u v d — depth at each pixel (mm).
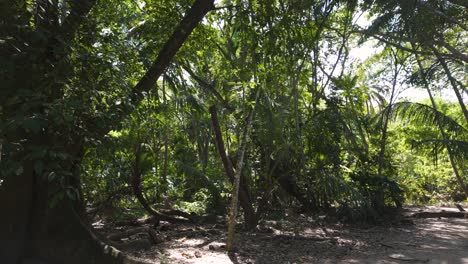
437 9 13102
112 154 8117
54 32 5340
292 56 8438
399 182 16750
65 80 4977
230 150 11258
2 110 4582
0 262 5484
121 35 7188
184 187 14750
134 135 9047
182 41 7312
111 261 5625
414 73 15891
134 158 9938
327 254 7879
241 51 9367
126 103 5348
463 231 10945
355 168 14172
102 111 5227
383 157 15555
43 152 4262
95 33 5859
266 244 8523
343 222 11961
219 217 12195
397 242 9297
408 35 13289
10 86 4750
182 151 13922
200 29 9016
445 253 8164
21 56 4785
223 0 8961
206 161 15789
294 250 8094
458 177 17953
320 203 13320
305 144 11500
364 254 7992
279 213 12211
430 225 12062
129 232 9016
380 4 12453
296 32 8234
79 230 5789
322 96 11977
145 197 12070
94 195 10414
